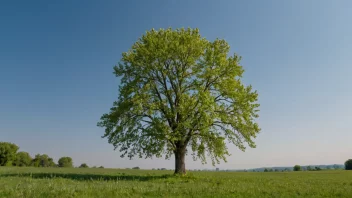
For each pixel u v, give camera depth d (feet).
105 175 108.17
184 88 104.99
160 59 101.35
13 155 372.58
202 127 91.81
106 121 102.12
